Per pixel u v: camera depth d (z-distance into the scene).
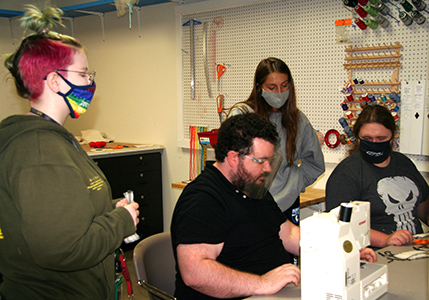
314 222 1.04
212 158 3.40
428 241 1.58
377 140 1.78
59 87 1.15
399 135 2.44
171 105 3.70
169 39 3.63
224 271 1.20
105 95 4.28
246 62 3.08
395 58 2.43
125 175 3.53
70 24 4.49
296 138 2.01
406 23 2.34
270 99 1.92
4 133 1.07
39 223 0.97
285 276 1.21
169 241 1.67
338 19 2.61
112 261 1.32
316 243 1.03
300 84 2.82
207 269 1.18
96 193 1.20
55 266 1.02
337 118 2.68
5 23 4.31
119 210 1.24
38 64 1.10
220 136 1.35
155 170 3.79
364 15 2.43
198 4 3.25
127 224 1.22
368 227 1.15
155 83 3.81
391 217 1.80
